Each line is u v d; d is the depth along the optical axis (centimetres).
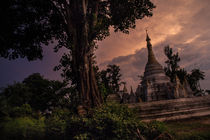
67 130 681
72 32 1207
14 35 1380
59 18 1407
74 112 951
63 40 1395
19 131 830
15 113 1456
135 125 614
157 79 2508
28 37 1491
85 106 973
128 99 2517
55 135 714
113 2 1525
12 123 941
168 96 2197
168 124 1212
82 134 587
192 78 3641
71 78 1609
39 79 3031
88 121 638
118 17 1552
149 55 2892
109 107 739
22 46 1505
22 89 2470
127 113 725
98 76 1867
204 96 1662
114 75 3562
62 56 1453
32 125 841
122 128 580
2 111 1377
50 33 1634
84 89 1080
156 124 686
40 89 2727
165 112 1468
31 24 1463
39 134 771
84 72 1116
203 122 1183
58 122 745
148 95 2334
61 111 891
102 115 635
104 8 1623
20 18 1341
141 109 1455
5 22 1239
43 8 1368
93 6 1338
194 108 1539
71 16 1245
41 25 1545
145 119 1388
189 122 1262
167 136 606
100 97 1120
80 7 1245
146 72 2733
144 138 596
